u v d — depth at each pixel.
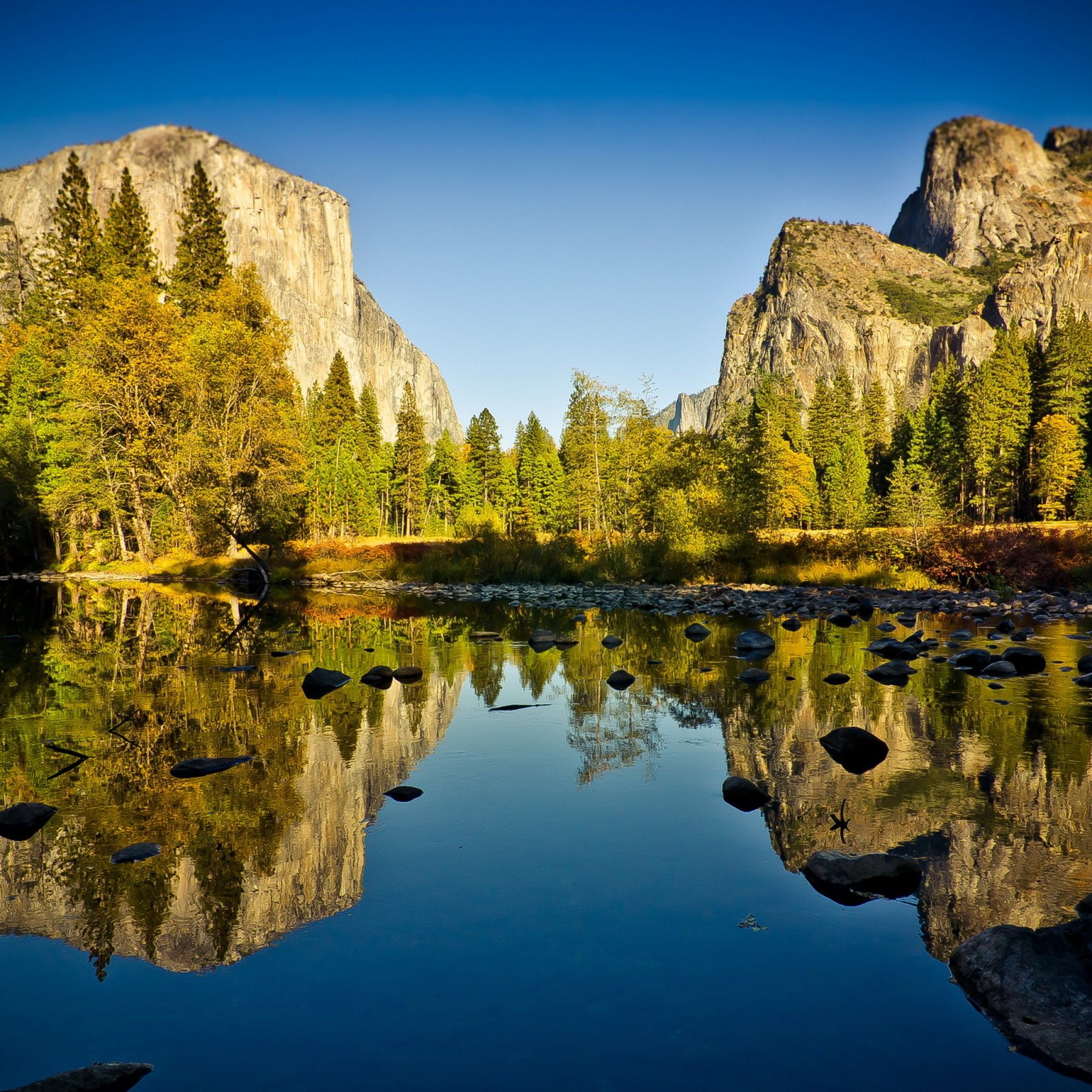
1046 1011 2.49
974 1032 2.46
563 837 4.11
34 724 6.82
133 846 3.98
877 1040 2.40
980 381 65.25
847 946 2.99
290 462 33.38
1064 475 57.22
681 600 18.88
